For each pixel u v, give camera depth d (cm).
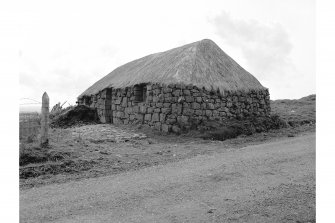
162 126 1404
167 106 1397
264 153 927
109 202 563
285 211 511
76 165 811
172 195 592
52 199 581
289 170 736
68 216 505
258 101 1633
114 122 1838
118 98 1805
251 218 488
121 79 1919
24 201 571
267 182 653
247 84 1628
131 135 1350
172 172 755
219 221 480
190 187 635
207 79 1467
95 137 1268
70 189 639
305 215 495
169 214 508
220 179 683
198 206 538
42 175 740
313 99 2688
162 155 969
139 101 1641
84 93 2334
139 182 678
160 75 1519
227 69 1622
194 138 1275
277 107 2311
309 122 1694
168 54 1742
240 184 646
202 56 1577
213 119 1420
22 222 484
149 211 521
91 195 600
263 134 1361
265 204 539
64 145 975
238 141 1212
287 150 954
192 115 1371
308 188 610
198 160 881
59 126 1839
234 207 530
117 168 809
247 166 782
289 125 1598
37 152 842
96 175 749
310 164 780
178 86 1385
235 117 1507
